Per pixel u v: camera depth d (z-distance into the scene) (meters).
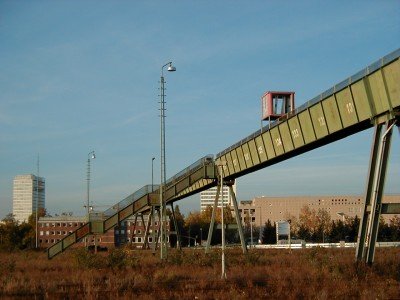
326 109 42.03
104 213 70.56
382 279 31.59
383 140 34.94
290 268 41.09
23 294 28.92
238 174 62.44
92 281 33.62
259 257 52.72
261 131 53.72
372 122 36.41
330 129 41.75
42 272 43.56
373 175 35.78
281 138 49.69
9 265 46.88
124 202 69.44
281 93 66.31
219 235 169.25
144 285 32.03
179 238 85.00
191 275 37.47
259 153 54.72
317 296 24.91
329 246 105.25
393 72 34.28
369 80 36.78
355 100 38.41
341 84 39.91
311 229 182.88
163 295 26.67
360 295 25.47
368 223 35.28
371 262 34.41
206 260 49.88
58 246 66.19
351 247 95.00
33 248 116.94
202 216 189.50
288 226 77.75
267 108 66.38
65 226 166.88
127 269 44.22
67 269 46.56
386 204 34.38
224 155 64.06
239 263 48.47
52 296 27.30
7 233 128.88
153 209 71.44
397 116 34.47
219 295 26.05
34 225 164.75
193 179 65.88
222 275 35.53
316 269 37.62
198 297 25.67
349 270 34.06
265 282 32.88
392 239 139.75
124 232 168.75
